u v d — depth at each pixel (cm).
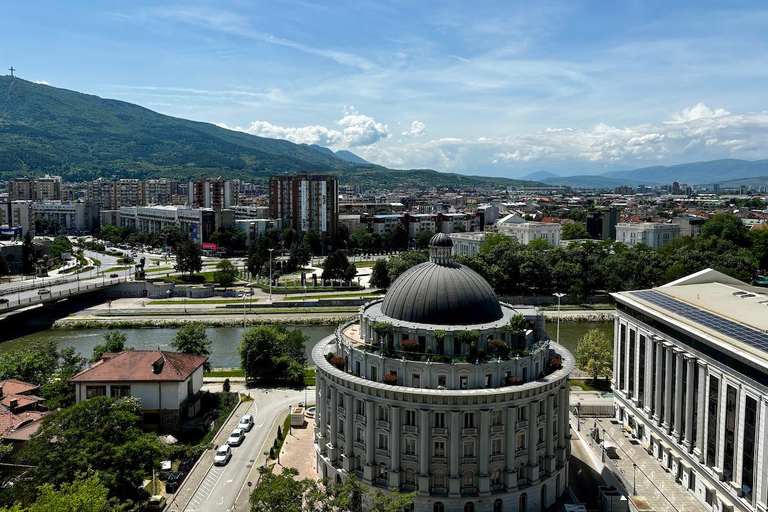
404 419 9019
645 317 12212
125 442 9225
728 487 9094
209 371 16450
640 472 11062
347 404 9475
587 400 14600
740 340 9144
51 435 9038
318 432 10638
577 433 12356
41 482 8481
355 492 8162
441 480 8975
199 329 16225
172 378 12319
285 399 14412
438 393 8656
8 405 11350
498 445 9038
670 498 10119
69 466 8538
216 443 11844
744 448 8750
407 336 9362
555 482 9756
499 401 8831
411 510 8962
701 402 9931
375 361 9338
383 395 9056
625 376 13200
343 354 10050
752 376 8588
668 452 11094
